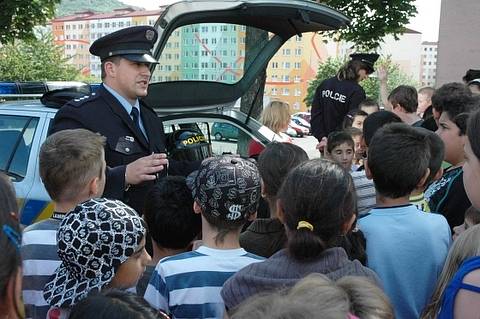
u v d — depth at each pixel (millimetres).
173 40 3857
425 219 2219
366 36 9859
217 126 4742
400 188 2201
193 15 3699
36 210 3854
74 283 1812
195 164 3535
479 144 1717
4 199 998
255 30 4438
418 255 2139
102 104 3104
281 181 2307
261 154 2441
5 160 4090
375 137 2297
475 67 10672
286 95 61844
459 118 2859
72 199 2232
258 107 5910
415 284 2131
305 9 3986
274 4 3830
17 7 12805
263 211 2857
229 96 4605
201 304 1930
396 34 10070
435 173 2557
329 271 1688
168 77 4051
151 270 2334
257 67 4547
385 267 2125
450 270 1633
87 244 1774
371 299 1191
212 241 2027
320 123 5766
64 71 38562
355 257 2078
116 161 3045
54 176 2203
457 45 10781
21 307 1053
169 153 3938
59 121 3078
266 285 1651
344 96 5543
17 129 4141
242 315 957
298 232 1724
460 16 10672
